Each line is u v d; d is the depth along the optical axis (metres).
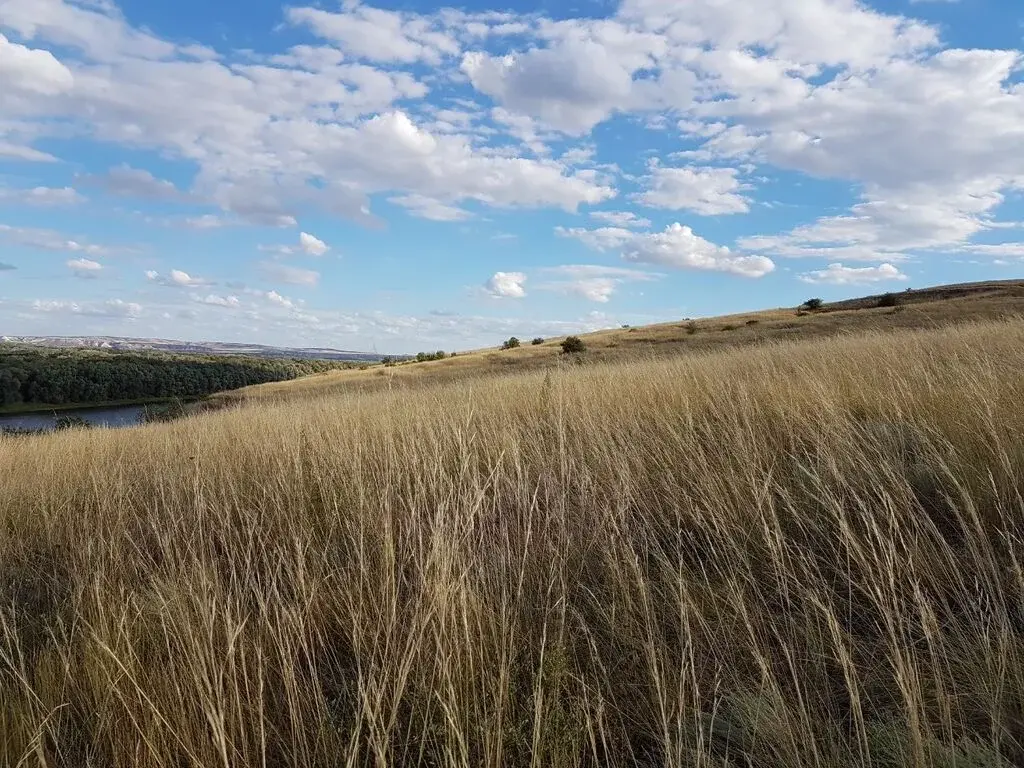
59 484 5.68
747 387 5.88
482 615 2.47
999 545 2.76
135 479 5.49
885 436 3.95
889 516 2.74
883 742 1.83
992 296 42.75
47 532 4.42
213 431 6.89
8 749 2.07
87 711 2.29
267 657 2.40
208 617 2.36
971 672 2.04
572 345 44.66
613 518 3.17
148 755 1.94
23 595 3.57
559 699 2.07
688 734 1.94
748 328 45.81
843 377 6.14
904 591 2.47
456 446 4.74
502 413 5.88
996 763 1.62
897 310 42.28
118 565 3.34
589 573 3.05
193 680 2.17
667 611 2.61
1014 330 8.23
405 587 2.94
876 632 2.42
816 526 3.04
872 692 2.13
